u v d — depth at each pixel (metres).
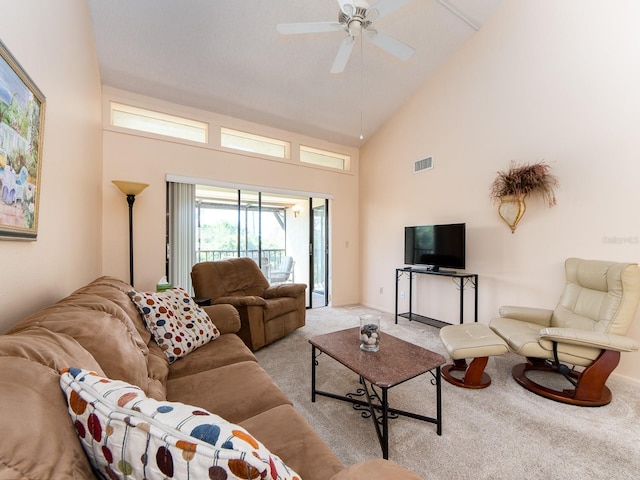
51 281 1.42
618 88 2.29
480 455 1.50
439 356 1.75
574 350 1.92
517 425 1.73
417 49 3.40
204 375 1.50
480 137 3.29
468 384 2.16
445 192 3.68
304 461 0.92
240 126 3.99
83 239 2.09
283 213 4.67
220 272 3.24
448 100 3.62
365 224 5.02
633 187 2.23
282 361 2.64
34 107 1.14
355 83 3.74
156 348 1.63
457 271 3.52
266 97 3.70
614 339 1.83
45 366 0.67
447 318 3.70
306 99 3.86
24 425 0.52
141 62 2.96
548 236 2.72
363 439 1.62
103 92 3.09
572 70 2.55
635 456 1.49
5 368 0.60
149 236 3.33
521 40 2.90
